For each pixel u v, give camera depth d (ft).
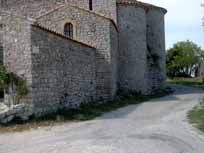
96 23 77.82
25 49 48.85
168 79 207.41
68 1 91.71
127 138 35.73
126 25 94.94
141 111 60.95
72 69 61.36
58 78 55.83
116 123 46.52
